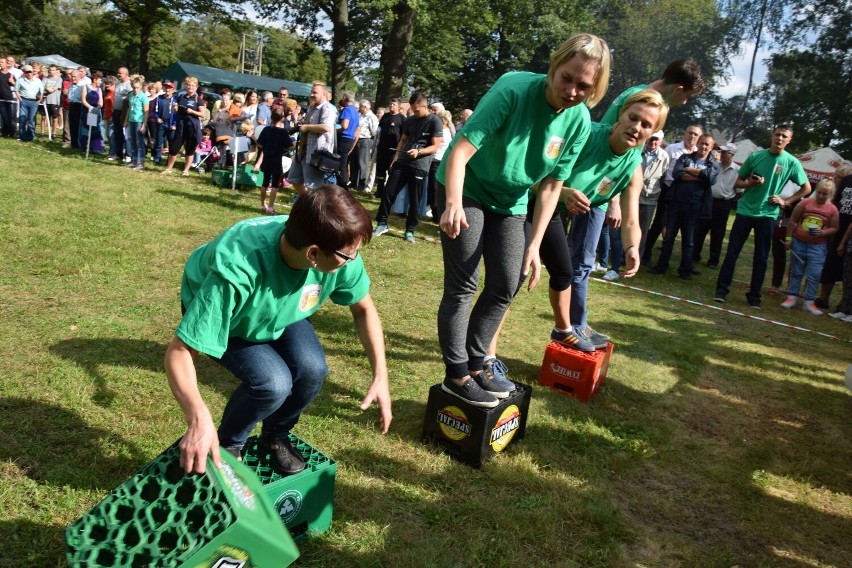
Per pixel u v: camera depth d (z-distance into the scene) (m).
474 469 2.95
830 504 3.10
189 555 1.55
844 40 37.50
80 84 12.77
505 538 2.47
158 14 28.14
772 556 2.62
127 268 5.34
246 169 10.82
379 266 6.77
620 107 3.76
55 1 42.03
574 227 4.17
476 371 3.10
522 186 2.87
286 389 2.08
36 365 3.33
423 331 4.84
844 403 4.59
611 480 3.05
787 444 3.74
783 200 7.47
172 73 30.00
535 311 5.80
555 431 3.47
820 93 37.62
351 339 4.41
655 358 5.02
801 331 6.76
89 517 1.63
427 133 7.98
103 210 7.40
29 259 5.21
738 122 45.34
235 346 2.10
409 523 2.49
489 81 38.97
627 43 40.47
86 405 2.99
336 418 3.23
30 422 2.77
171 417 2.98
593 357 3.89
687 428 3.79
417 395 3.67
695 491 3.05
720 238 10.30
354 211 1.82
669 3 40.47
